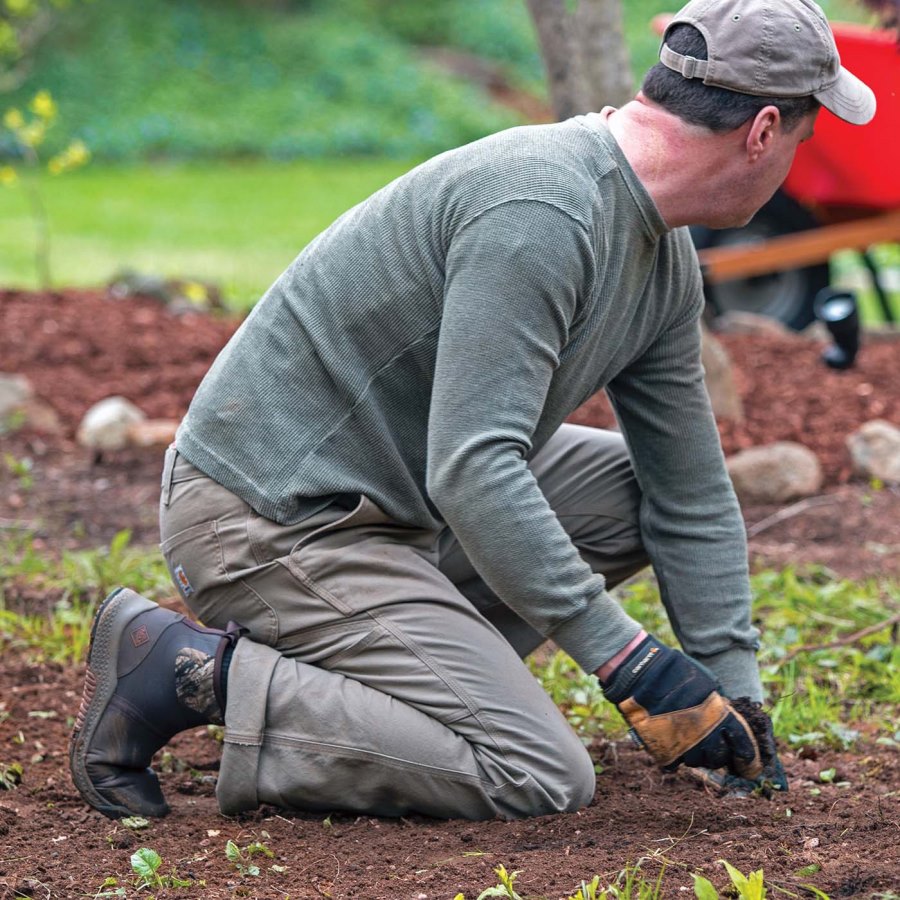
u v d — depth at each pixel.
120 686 5.06
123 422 10.75
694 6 4.61
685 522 5.51
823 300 12.19
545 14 9.58
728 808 5.13
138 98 36.84
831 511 9.41
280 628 5.04
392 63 40.47
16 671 6.68
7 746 5.89
